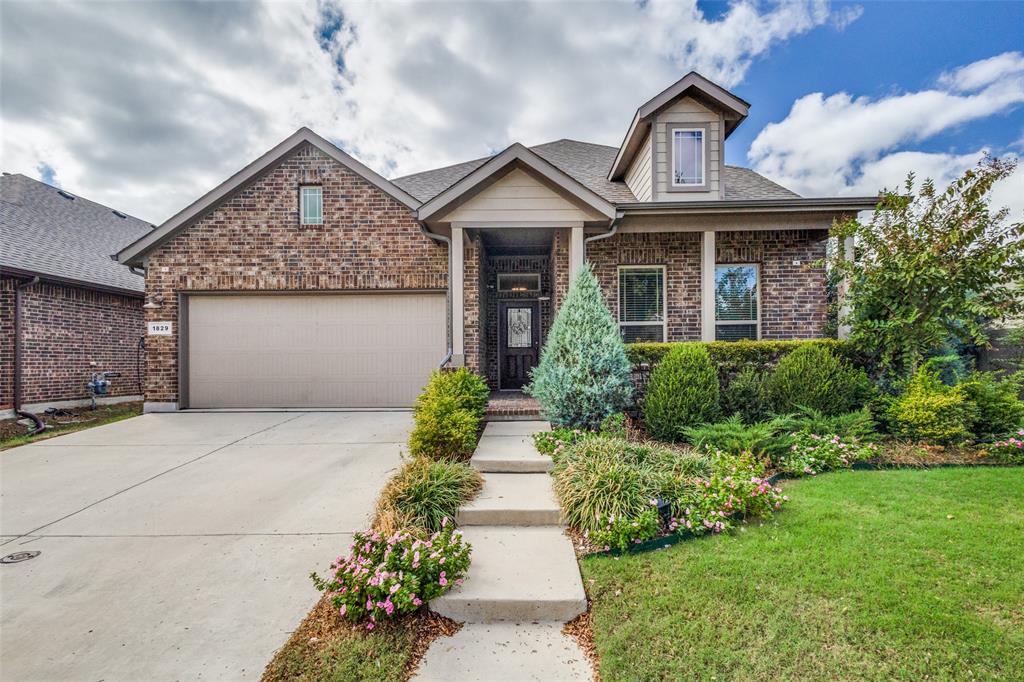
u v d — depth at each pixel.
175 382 8.37
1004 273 5.61
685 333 8.04
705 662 2.08
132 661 2.20
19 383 8.65
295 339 8.59
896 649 2.10
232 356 8.56
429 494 3.58
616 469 3.63
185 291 8.43
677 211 7.16
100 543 3.34
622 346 5.80
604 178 10.00
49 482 4.62
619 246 8.05
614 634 2.30
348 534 3.47
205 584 2.83
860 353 6.38
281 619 2.50
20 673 2.12
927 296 5.84
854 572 2.66
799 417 5.51
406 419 7.57
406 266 8.43
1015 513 3.36
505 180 7.09
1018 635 2.14
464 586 2.66
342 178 8.45
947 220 5.81
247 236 8.44
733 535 3.18
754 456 4.43
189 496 4.22
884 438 5.23
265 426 7.05
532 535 3.36
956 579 2.57
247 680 2.08
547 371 5.79
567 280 7.71
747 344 6.56
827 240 7.81
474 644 2.34
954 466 4.56
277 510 3.90
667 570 2.81
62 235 11.22
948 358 6.17
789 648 2.13
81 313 9.95
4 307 8.52
